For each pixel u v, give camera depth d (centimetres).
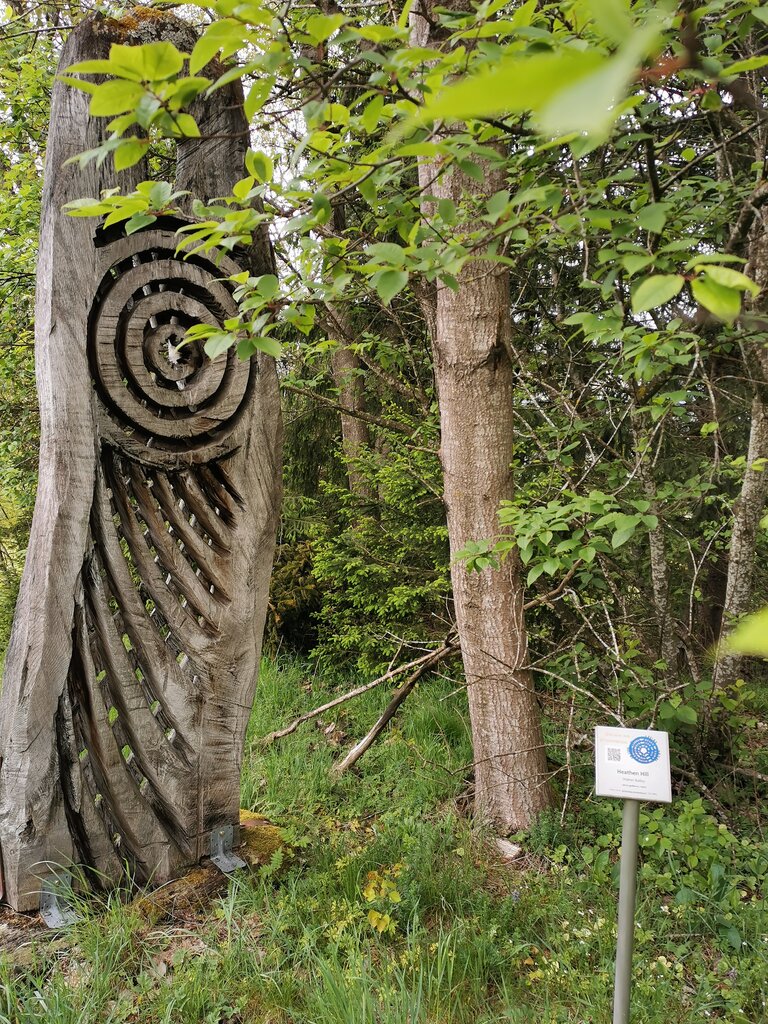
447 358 335
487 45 143
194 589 282
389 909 262
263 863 288
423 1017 213
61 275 247
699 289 95
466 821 344
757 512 337
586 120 26
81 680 257
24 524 739
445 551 504
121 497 267
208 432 281
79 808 254
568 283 431
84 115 248
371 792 371
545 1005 226
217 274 278
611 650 334
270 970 233
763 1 174
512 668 324
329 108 147
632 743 211
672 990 236
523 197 162
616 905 279
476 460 333
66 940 234
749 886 294
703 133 341
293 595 582
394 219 194
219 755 287
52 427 251
